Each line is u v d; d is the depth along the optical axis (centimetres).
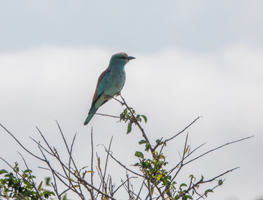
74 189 816
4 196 909
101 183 858
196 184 939
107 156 873
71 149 841
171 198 945
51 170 817
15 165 977
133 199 850
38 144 828
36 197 948
